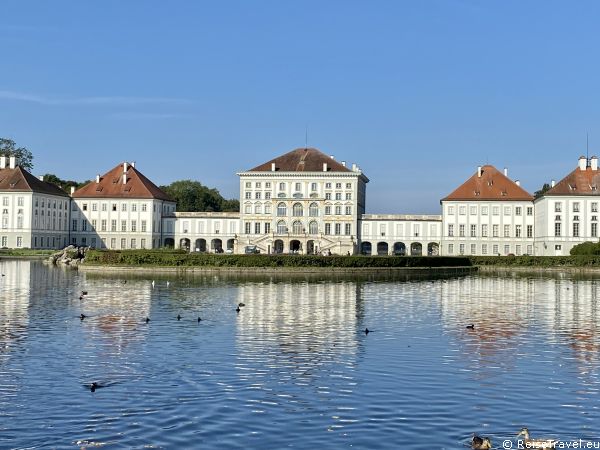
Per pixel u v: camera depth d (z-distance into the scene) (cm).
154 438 2864
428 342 4844
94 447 2772
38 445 2789
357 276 11694
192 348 4544
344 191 19875
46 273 11712
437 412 3186
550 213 17788
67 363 4078
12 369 3925
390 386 3609
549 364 4131
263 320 5834
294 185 19988
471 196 19238
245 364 4081
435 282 10600
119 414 3145
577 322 5900
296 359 4231
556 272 14012
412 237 19838
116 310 6431
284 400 3356
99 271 12344
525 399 3388
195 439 2855
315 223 19950
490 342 4862
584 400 3375
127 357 4253
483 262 15212
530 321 5953
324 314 6278
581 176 18138
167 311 6388
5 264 14750
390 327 5528
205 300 7381
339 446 2786
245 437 2878
